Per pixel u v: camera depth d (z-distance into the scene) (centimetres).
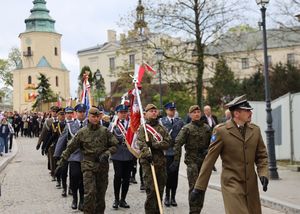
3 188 1317
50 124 1428
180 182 1380
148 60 3538
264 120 1759
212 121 1440
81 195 986
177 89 3534
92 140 841
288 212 934
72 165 974
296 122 1611
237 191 570
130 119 928
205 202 1043
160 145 833
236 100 592
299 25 2948
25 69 8062
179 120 1064
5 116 2348
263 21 1381
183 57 3462
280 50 6412
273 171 1302
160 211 749
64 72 8394
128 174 1006
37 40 8081
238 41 3609
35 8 8212
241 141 582
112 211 969
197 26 3391
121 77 3862
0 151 2270
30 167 1866
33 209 1013
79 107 1134
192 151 881
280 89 3550
